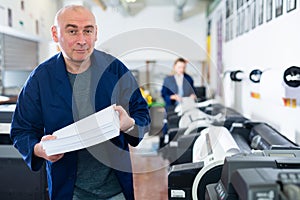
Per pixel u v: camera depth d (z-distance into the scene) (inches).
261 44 126.7
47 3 209.3
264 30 122.8
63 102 60.6
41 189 98.0
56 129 60.9
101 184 63.7
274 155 56.7
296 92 78.9
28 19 181.0
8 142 97.0
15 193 98.6
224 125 113.9
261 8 127.1
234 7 183.2
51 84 60.7
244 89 157.9
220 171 67.6
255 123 109.6
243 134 107.9
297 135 89.8
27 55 208.1
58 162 60.9
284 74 72.5
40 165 61.5
